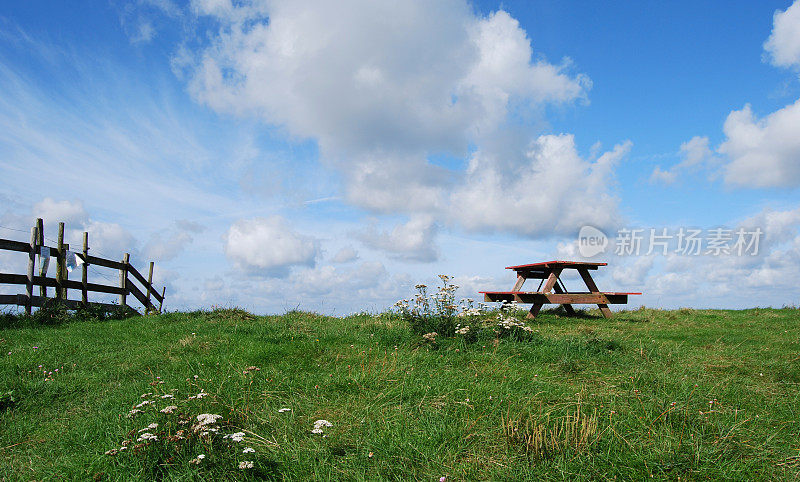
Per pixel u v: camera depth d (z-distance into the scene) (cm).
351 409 380
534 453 295
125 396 442
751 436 318
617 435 312
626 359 540
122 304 1245
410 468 288
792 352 612
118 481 275
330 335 669
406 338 634
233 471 277
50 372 526
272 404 393
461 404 379
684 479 261
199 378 470
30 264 955
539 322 944
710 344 690
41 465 314
